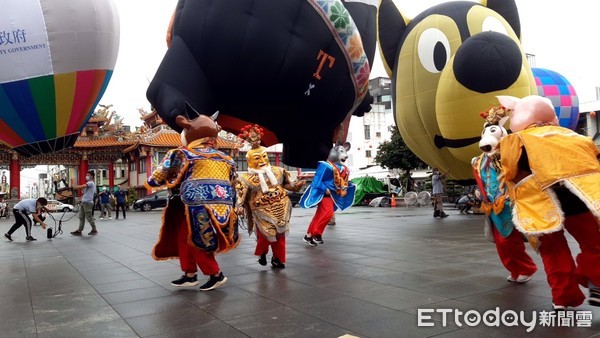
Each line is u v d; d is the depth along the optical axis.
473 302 4.22
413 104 12.40
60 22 10.50
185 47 10.13
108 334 3.61
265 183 6.15
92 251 8.78
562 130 3.76
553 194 3.63
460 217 15.08
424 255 6.96
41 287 5.42
